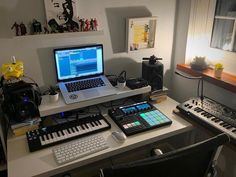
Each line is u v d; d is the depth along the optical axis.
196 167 0.98
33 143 1.31
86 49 1.64
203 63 1.83
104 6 1.67
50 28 1.51
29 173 1.14
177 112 1.62
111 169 0.74
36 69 1.62
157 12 1.88
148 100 1.80
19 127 1.41
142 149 2.11
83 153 1.24
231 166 1.66
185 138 1.88
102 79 1.73
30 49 1.55
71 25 1.56
